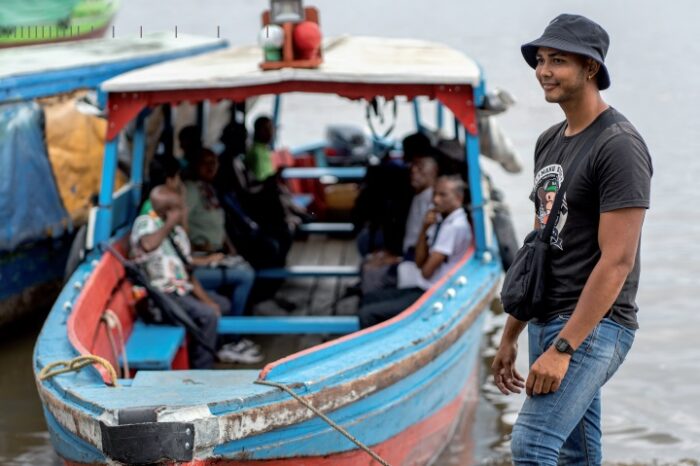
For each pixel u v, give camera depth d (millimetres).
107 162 6605
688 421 6641
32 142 8352
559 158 3900
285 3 6312
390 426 5027
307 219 10070
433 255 6559
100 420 4027
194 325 6508
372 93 6352
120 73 9688
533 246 3943
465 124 6449
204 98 6395
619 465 6016
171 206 6621
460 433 6422
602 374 3814
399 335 5211
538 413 3826
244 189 8859
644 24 39719
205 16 41094
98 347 5777
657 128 17797
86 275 6340
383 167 8266
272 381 4422
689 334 8141
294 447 4418
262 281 8703
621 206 3641
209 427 4059
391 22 42562
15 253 8258
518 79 23281
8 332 8422
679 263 9961
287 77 6207
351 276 8414
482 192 6656
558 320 3908
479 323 6375
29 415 6855
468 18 44000
